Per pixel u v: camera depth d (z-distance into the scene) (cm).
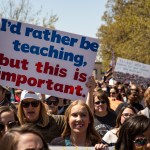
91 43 694
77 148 515
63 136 579
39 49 689
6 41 683
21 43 685
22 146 323
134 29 4391
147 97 821
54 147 514
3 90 758
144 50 4325
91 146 567
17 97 1005
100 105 817
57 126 676
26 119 668
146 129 466
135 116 477
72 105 571
